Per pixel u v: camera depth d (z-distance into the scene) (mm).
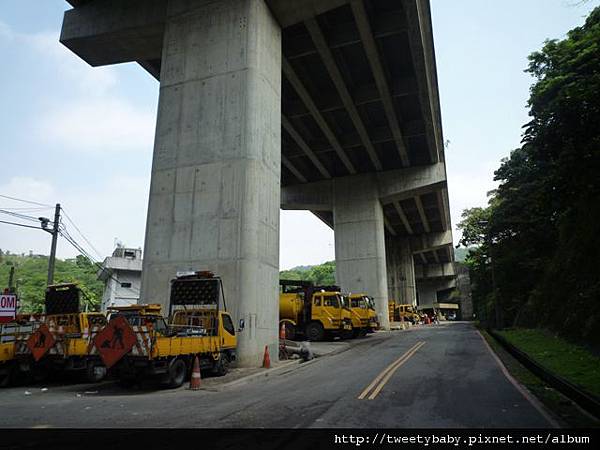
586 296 16719
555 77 16469
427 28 25984
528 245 32562
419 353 18734
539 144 15633
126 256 47875
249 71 18250
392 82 30312
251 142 17469
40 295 45906
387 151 41750
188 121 18766
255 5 19125
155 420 7637
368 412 7977
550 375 10609
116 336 11047
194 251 17203
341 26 25047
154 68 27438
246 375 13586
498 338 24141
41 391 11672
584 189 13992
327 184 45344
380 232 42625
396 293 69062
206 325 13945
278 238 19047
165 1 21719
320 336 27312
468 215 47594
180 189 18094
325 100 31828
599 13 17391
